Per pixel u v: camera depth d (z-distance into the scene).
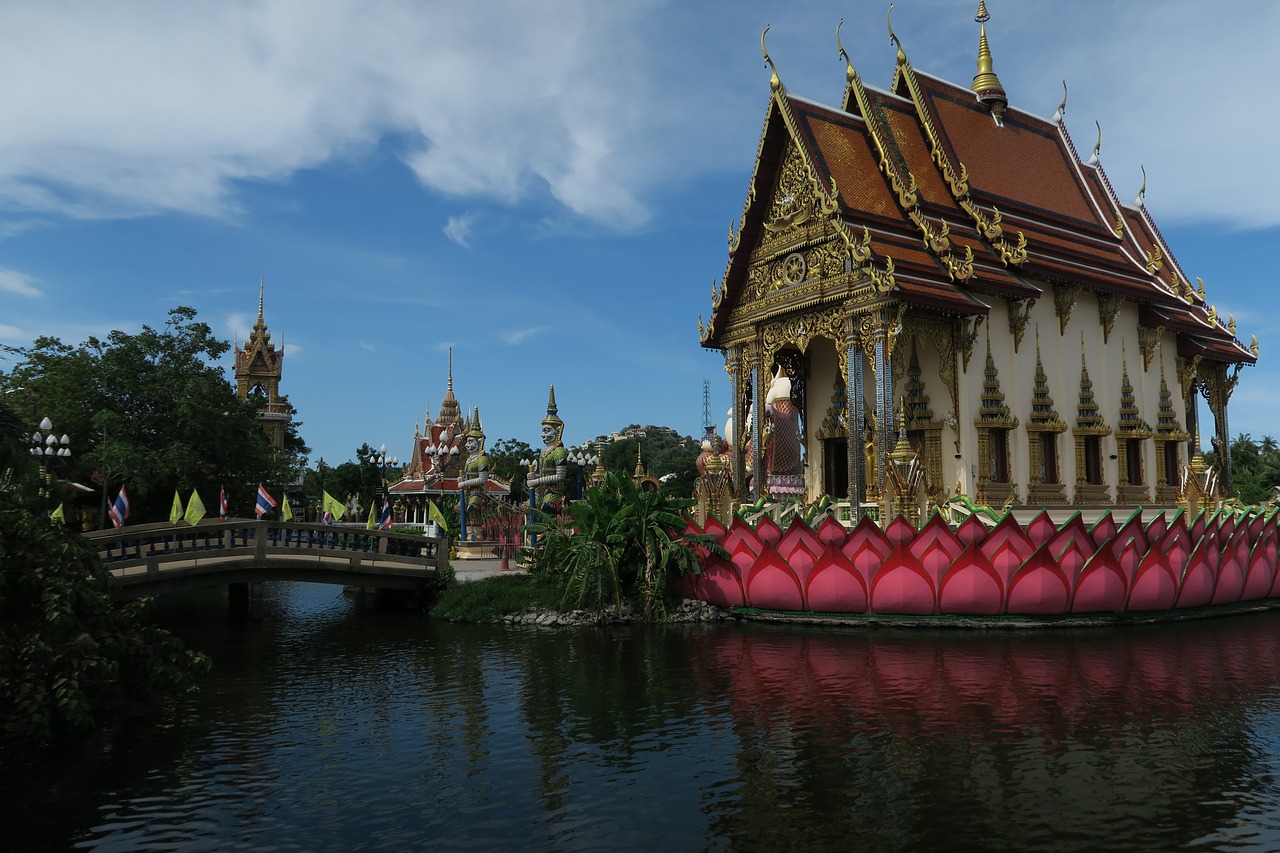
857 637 23.97
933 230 30.41
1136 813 11.25
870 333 28.75
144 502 54.75
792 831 10.80
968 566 24.22
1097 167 42.22
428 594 33.47
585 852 10.34
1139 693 17.39
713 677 19.34
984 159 34.31
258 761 14.06
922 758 13.45
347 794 12.45
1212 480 29.48
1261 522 28.78
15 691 14.23
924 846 10.30
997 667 19.84
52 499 32.09
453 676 20.44
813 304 30.92
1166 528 25.62
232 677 20.77
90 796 12.52
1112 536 24.67
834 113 32.19
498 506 45.25
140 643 16.59
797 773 12.88
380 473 99.44
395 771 13.45
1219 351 38.50
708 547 27.47
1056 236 34.31
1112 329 34.12
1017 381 30.44
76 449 48.50
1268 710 16.05
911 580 24.64
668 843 10.53
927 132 33.22
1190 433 38.38
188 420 50.34
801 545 25.81
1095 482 32.69
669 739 14.74
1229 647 22.12
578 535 28.88
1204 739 14.31
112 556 26.75
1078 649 21.86
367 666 21.97
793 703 16.92
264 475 58.59
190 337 54.34
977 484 28.95
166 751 14.64
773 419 32.47
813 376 36.66
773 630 25.50
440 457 64.19
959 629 24.67
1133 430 33.41
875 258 28.20
